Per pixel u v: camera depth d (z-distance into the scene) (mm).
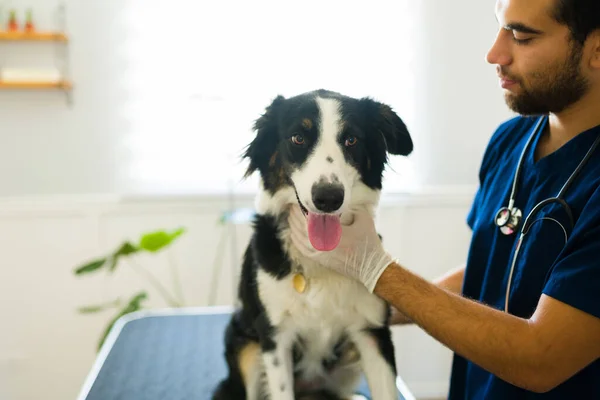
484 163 1775
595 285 1203
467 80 3607
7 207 3367
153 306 3578
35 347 3523
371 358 1630
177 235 3027
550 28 1288
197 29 3410
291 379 1665
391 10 3494
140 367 2072
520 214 1514
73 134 3414
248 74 3467
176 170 3500
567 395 1376
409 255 3678
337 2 3467
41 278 3471
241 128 3494
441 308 1304
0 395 3535
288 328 1646
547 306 1244
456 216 3660
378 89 3541
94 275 3506
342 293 1572
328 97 1696
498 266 1550
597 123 1431
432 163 3672
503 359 1230
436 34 3547
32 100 3361
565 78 1326
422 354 3736
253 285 1684
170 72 3424
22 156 3406
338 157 1583
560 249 1385
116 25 3350
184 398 1851
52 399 3584
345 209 1506
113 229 3492
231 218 3215
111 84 3395
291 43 3467
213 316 2590
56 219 3430
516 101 1416
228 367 1875
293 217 1627
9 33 3162
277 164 1690
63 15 3311
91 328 3541
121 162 3465
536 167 1515
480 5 3541
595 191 1301
